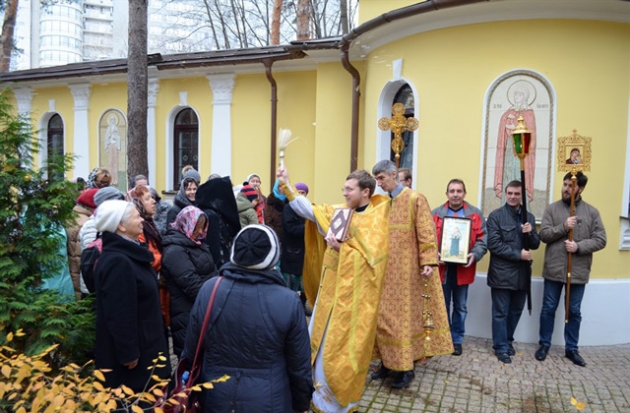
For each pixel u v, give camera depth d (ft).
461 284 17.67
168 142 34.55
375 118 23.56
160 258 11.92
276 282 8.20
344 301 11.98
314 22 59.16
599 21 18.65
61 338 10.53
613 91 18.85
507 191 17.25
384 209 12.53
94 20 159.33
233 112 32.01
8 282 10.87
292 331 7.95
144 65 29.45
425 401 14.03
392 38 22.27
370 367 16.38
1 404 8.69
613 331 19.10
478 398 14.28
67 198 11.20
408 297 14.47
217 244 14.08
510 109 19.39
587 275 17.03
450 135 20.30
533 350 18.21
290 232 20.34
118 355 9.20
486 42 19.60
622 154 19.07
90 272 11.01
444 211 18.12
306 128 29.94
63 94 39.65
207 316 7.92
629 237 19.26
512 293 17.66
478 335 19.69
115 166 37.37
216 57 30.42
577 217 17.03
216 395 7.83
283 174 12.87
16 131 11.13
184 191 17.67
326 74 27.12
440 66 20.49
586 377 15.81
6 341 9.36
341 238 12.14
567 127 18.88
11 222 11.07
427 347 15.26
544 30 18.86
